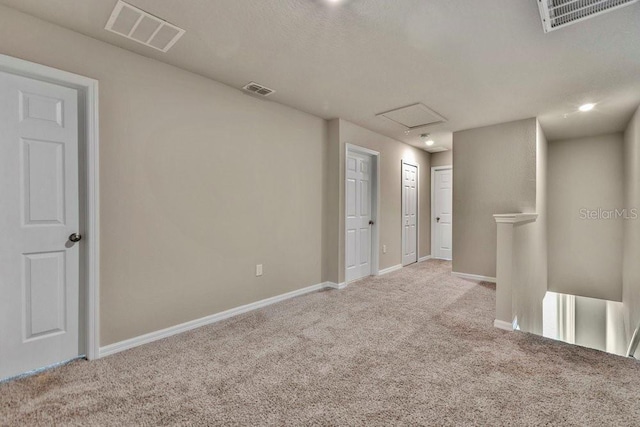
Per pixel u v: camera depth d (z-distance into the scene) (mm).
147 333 2324
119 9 1767
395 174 4984
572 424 1436
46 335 1946
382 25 1915
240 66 2469
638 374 1857
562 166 5012
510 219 2568
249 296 3035
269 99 3195
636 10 1735
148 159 2324
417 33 2000
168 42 2117
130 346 2227
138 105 2270
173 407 1570
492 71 2529
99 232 2076
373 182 4547
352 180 4188
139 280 2281
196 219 2615
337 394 1678
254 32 2000
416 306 3150
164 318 2420
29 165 1874
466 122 4004
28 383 1771
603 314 4625
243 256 2982
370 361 2033
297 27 1944
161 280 2402
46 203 1935
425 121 3965
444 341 2332
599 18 1811
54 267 1973
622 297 4426
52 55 1897
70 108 2020
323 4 1721
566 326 4910
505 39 2055
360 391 1704
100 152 2088
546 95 3049
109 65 2131
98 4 1727
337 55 2289
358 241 4305
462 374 1870
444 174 5949
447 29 1951
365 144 4297
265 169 3178
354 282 4145
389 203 4832
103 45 2105
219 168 2775
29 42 1819
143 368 1948
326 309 3064
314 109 3510
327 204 3949
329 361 2035
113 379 1823
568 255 4941
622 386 1734
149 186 2330
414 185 5578
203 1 1702
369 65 2439
